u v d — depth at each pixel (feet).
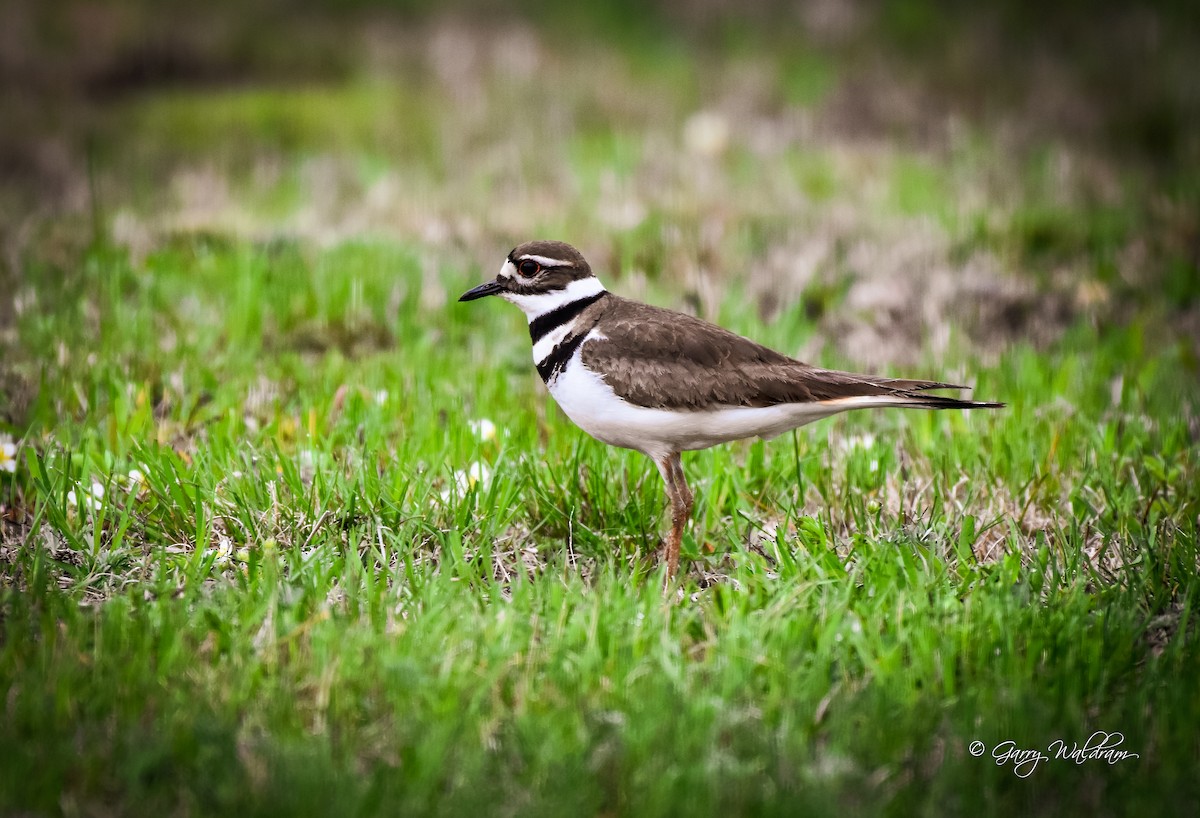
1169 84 82.02
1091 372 42.65
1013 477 34.78
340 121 72.54
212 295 46.37
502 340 44.42
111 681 23.88
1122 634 26.30
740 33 91.97
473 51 84.89
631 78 81.41
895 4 97.50
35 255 50.42
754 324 44.73
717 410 29.86
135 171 64.69
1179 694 24.41
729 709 23.77
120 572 29.07
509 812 21.22
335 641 25.13
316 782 21.21
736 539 31.14
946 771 22.54
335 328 44.37
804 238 55.72
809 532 31.09
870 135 73.87
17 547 30.55
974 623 26.61
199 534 29.89
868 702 24.14
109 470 32.83
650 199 59.31
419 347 42.16
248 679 24.16
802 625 26.17
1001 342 46.83
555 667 24.88
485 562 29.37
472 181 62.54
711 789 21.59
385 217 56.70
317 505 31.53
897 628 26.30
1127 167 68.54
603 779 22.31
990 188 63.36
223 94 77.82
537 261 31.86
